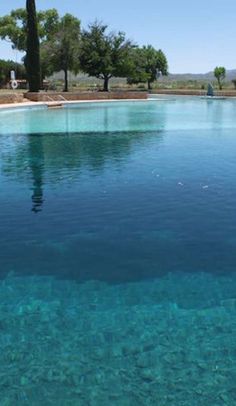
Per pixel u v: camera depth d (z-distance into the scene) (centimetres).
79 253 491
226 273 447
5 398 274
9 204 652
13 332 341
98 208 634
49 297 399
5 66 4641
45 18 5303
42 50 3653
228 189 731
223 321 356
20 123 1670
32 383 286
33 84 2681
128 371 296
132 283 427
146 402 271
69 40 3572
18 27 5484
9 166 907
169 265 464
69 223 577
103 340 330
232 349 319
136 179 797
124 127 1585
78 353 314
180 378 289
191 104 2867
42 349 320
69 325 351
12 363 304
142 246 510
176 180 789
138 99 3133
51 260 475
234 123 1750
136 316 365
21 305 384
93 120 1817
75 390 280
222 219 592
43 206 644
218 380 287
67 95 2753
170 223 578
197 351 316
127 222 581
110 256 485
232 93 3588
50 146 1151
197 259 478
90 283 426
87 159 978
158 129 1534
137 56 4141
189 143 1212
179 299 395
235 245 512
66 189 732
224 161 958
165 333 340
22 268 457
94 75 3644
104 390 280
